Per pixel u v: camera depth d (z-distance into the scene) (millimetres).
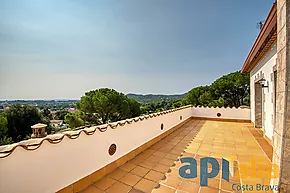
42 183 2119
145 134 4656
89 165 2795
